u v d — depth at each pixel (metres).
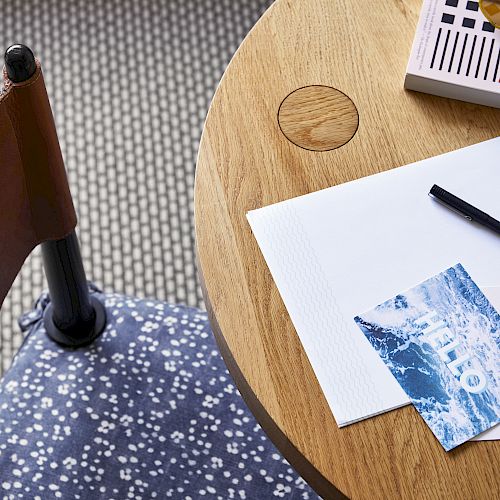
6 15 2.04
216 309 0.84
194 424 1.09
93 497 1.04
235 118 0.95
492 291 0.85
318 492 0.79
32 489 1.05
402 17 1.02
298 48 0.99
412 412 0.79
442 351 0.82
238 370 0.82
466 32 0.97
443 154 0.93
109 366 1.13
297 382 0.81
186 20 2.04
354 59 0.99
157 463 1.06
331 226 0.89
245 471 1.06
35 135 0.90
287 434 0.78
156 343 1.15
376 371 0.81
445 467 0.77
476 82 0.94
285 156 0.92
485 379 0.81
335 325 0.84
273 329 0.83
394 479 0.76
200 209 0.89
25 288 1.73
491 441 0.78
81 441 1.08
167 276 1.75
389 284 0.86
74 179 1.84
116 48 2.01
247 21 2.04
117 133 1.90
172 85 1.96
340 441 0.78
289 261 0.87
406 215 0.89
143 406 1.10
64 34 2.03
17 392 1.12
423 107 0.96
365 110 0.95
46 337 1.18
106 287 1.74
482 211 0.89
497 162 0.92
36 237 1.05
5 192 0.92
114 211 1.81
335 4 1.02
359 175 0.92
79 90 1.96
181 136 1.90
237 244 0.88
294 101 0.96
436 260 0.87
